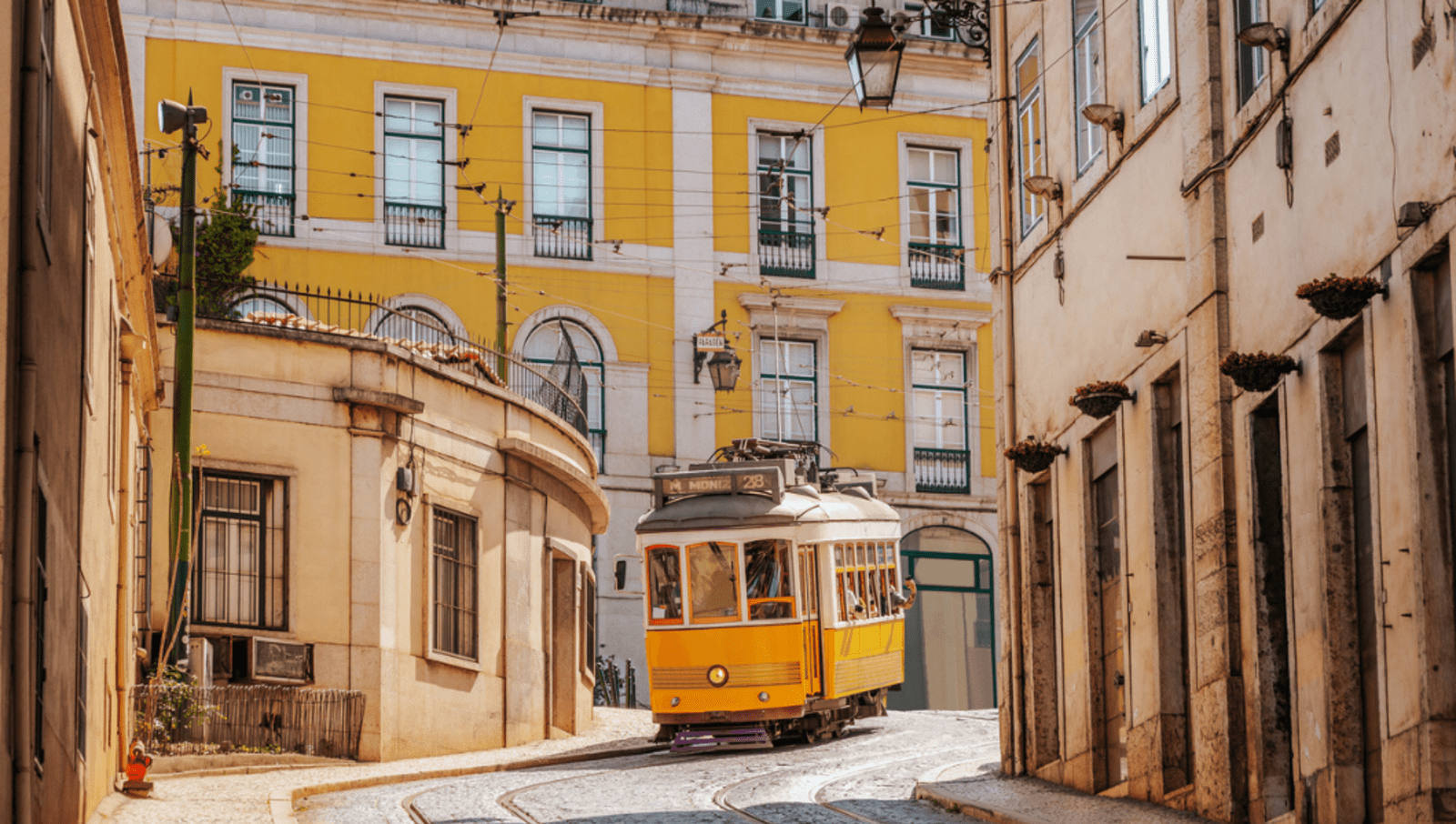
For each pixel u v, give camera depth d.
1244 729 12.96
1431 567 9.88
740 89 40.19
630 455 38.22
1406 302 10.20
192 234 19.69
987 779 17.67
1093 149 16.48
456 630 23.94
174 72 36.06
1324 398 11.47
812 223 40.53
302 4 36.97
